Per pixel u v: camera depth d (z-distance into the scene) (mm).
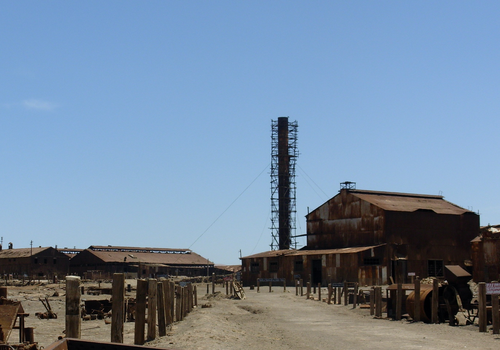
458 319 38500
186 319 40125
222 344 27688
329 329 36812
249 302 57281
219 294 66375
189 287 47375
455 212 90562
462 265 88750
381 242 83750
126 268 132125
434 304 37500
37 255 131875
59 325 38938
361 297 55562
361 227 87375
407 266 83812
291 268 90000
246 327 37875
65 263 136375
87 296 64500
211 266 150375
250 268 97188
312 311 49438
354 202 89062
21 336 25766
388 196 93812
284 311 49531
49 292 76562
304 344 30031
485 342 30031
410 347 28922
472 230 90562
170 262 143250
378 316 42594
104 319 41906
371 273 79875
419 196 98500
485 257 61281
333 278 82750
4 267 134750
